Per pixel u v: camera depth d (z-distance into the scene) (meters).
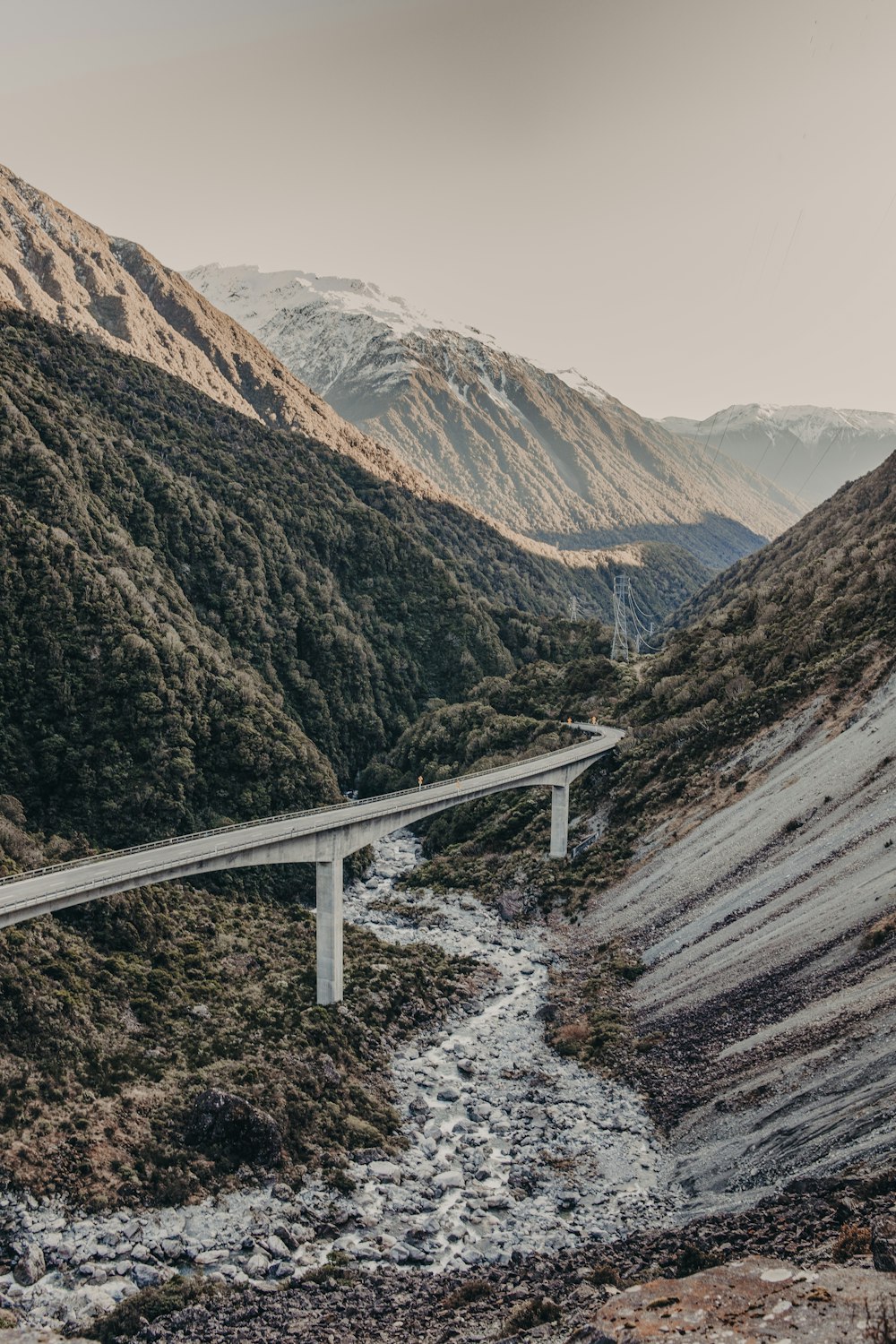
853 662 109.75
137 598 133.62
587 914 104.88
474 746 153.38
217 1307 49.22
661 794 116.06
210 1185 59.84
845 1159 51.19
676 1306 39.56
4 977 70.56
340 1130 67.38
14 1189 55.59
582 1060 77.69
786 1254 44.12
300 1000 83.69
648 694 151.00
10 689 112.19
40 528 128.12
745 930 83.19
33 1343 46.75
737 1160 57.78
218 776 120.44
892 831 80.81
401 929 108.56
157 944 87.38
